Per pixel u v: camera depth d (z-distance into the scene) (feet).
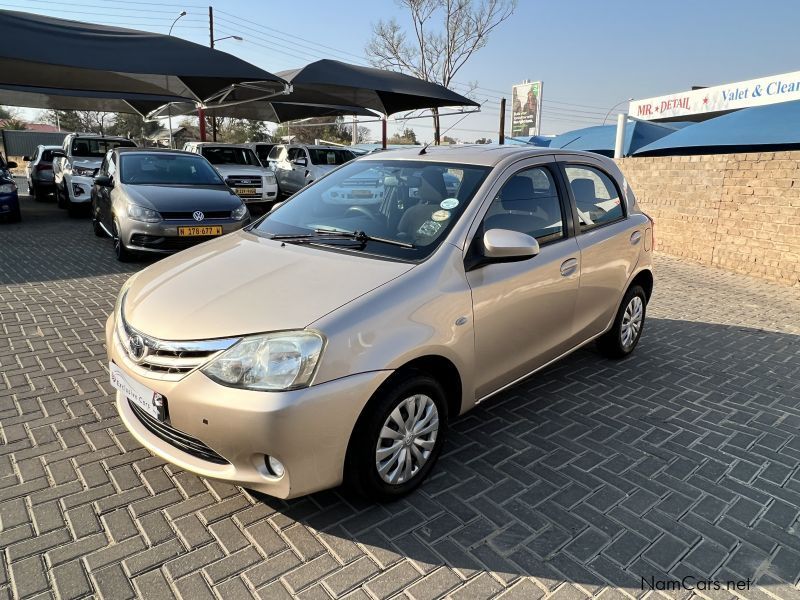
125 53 39.27
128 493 9.21
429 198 10.99
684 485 10.03
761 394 13.99
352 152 62.28
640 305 15.92
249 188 46.96
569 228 12.53
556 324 12.22
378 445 8.59
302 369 7.66
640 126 48.49
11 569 7.55
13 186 38.63
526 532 8.65
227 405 7.61
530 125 120.26
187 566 7.72
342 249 10.18
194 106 65.72
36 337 16.11
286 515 8.82
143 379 8.39
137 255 26.04
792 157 26.25
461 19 95.40
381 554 8.08
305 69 48.93
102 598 7.14
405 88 54.29
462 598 7.36
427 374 9.09
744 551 8.41
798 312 21.93
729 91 61.72
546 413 12.63
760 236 28.14
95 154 45.85
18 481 9.45
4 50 34.83
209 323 8.20
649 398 13.57
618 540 8.55
